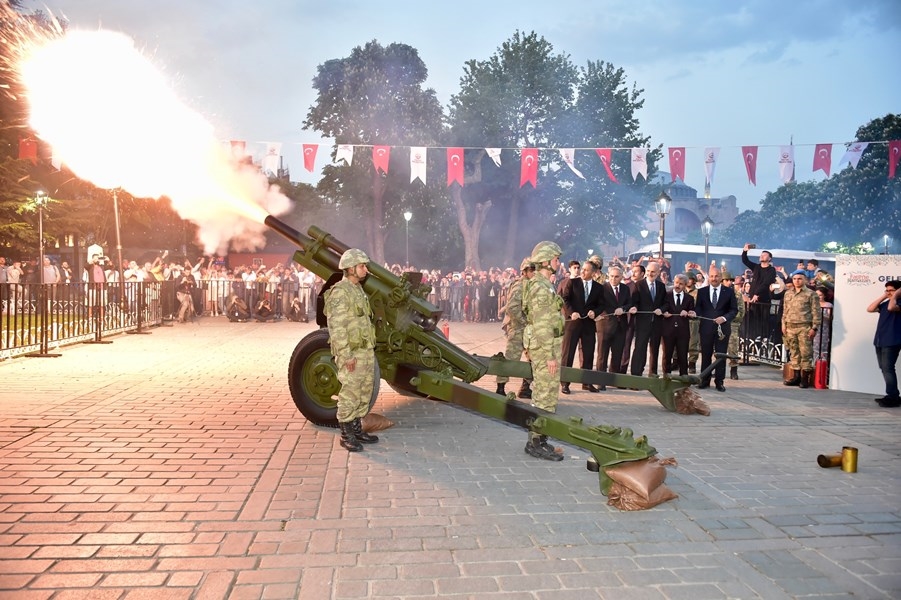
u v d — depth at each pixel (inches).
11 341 496.1
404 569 150.1
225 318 895.7
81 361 462.9
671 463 208.4
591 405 356.2
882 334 364.2
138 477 210.7
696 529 179.0
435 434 279.1
